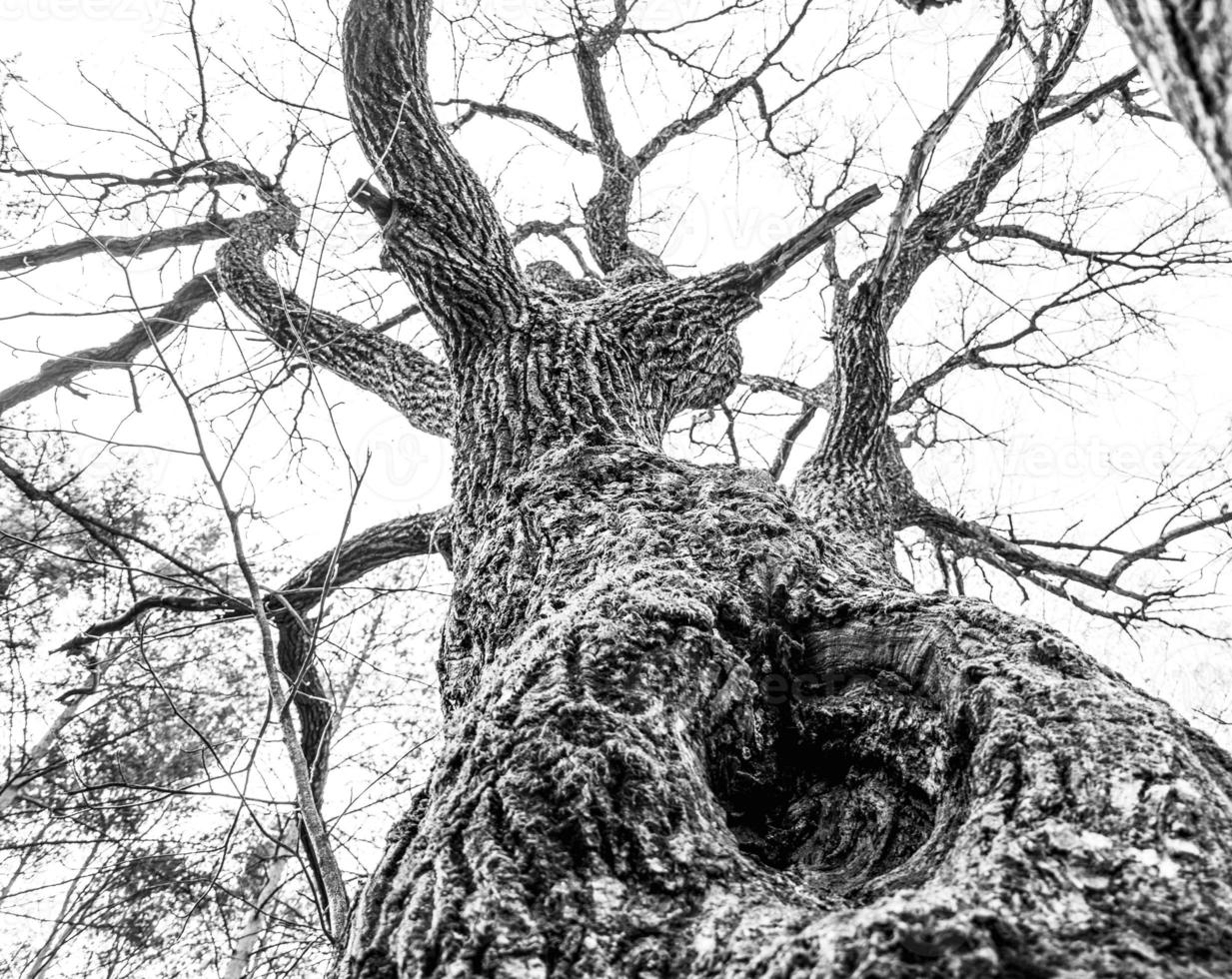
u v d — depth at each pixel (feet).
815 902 3.82
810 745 5.74
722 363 13.39
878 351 14.76
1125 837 3.38
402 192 11.80
